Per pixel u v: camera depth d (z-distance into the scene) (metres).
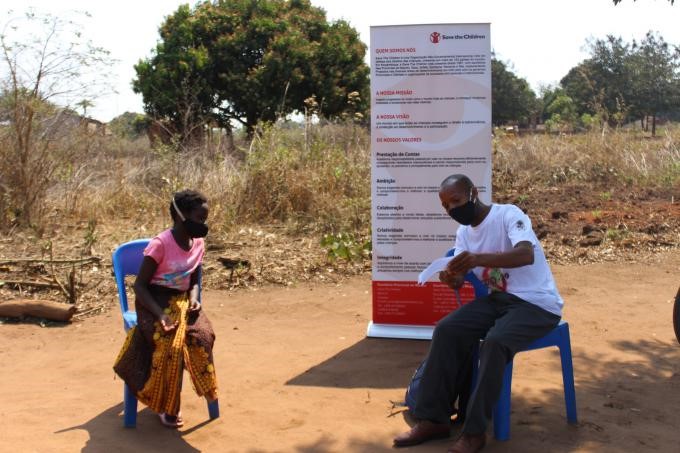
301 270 7.67
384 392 4.58
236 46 21.14
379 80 5.44
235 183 10.16
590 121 15.64
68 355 5.38
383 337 5.71
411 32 5.35
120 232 9.14
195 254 4.12
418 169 5.50
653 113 36.88
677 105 36.53
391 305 5.73
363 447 3.76
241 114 21.98
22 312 6.18
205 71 21.08
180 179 10.46
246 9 21.98
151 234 9.08
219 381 4.79
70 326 6.07
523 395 4.45
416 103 5.42
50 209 9.80
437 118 5.41
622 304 6.58
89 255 8.04
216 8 22.19
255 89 20.81
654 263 8.05
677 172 13.30
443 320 3.87
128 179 11.26
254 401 4.43
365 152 11.80
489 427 4.00
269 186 10.07
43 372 5.03
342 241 7.88
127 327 4.15
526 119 39.34
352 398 4.48
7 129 9.23
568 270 7.82
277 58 20.53
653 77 36.38
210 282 7.29
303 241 8.78
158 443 3.84
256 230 9.23
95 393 4.60
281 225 9.59
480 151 5.39
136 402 4.06
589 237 8.95
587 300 6.73
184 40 21.19
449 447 3.76
